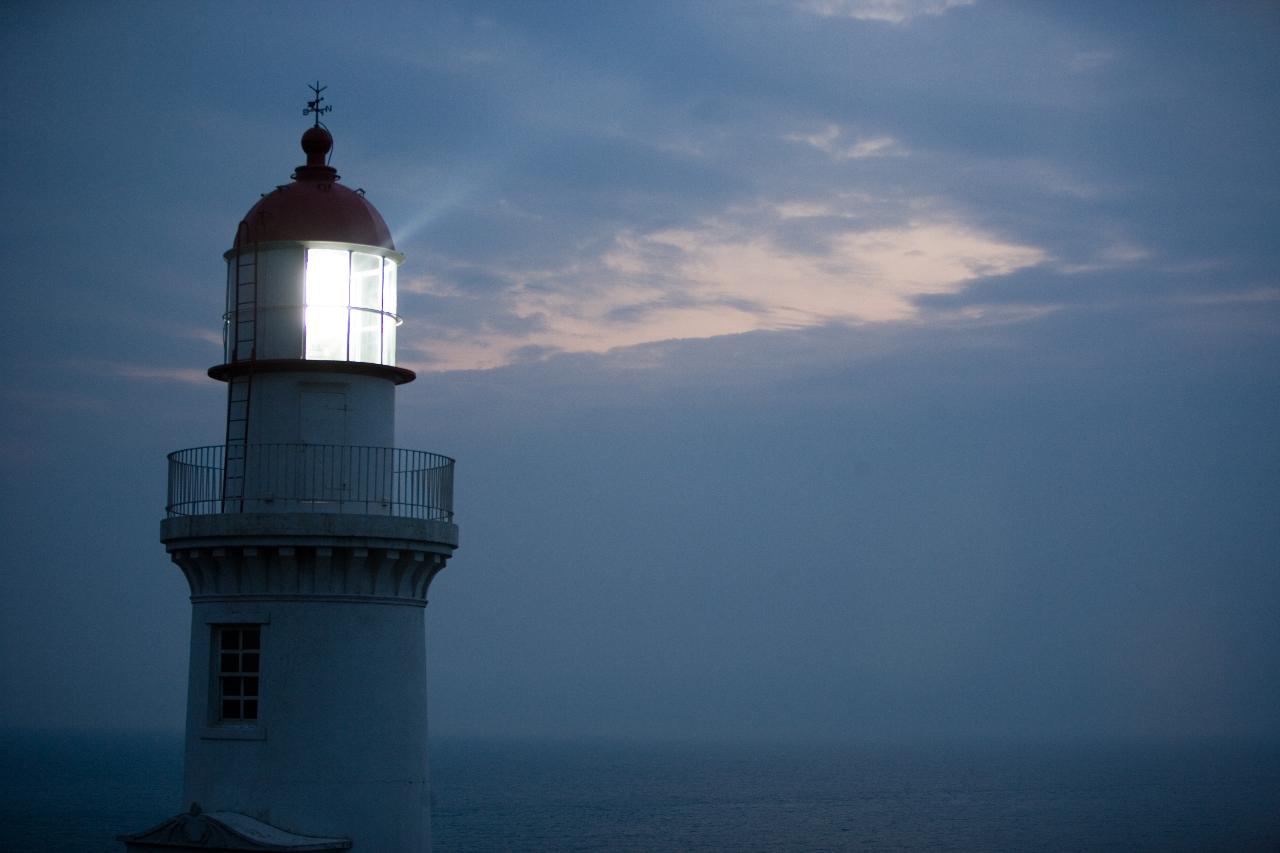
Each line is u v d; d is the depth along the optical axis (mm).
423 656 21141
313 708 19766
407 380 21578
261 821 19547
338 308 20859
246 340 20719
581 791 190000
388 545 20078
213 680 20234
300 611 19875
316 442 20484
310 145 21781
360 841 19766
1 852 96812
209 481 20688
